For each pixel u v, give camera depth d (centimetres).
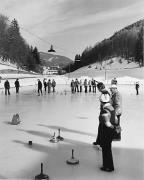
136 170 688
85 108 1848
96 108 1848
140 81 6262
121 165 721
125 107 1911
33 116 1489
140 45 15488
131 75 10144
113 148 861
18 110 1738
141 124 1255
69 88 4553
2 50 13438
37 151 831
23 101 2333
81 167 706
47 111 1694
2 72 10119
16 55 14050
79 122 1300
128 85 5403
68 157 779
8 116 1488
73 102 2259
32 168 695
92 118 1418
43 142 930
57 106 1966
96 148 864
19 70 11756
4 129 1138
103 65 18338
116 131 681
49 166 711
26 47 15675
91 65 19812
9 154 802
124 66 16438
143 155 796
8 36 13788
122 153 813
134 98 2703
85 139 972
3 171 675
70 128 1161
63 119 1387
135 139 968
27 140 956
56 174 661
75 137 1002
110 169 680
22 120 1359
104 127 679
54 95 3050
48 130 1121
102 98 693
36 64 17112
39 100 2434
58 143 920
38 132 1083
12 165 714
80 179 635
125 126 1206
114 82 867
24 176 646
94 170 688
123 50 19162
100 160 757
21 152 820
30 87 4684
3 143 916
